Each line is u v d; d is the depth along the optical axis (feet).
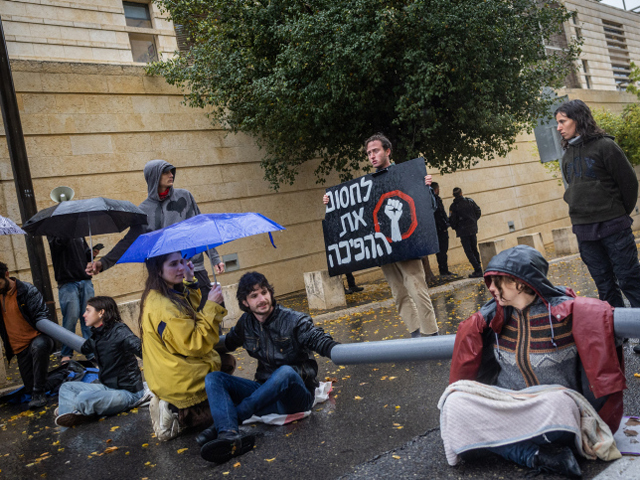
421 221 16.83
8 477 11.46
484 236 56.08
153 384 12.02
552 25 34.50
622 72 83.35
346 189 19.01
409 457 9.33
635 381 11.32
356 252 18.66
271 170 37.60
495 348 9.04
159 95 35.94
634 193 13.25
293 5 30.78
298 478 9.21
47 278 25.64
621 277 13.52
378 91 32.96
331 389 14.01
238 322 12.74
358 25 27.89
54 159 31.58
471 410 8.44
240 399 11.58
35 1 33.53
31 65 31.32
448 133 35.40
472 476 8.24
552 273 31.76
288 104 30.76
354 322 24.36
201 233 10.64
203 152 37.27
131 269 33.09
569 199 14.07
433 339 10.55
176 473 10.28
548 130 26.63
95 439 13.15
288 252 40.11
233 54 31.89
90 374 17.54
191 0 33.42
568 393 8.09
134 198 34.17
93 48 35.37
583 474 7.73
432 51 29.40
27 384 17.42
